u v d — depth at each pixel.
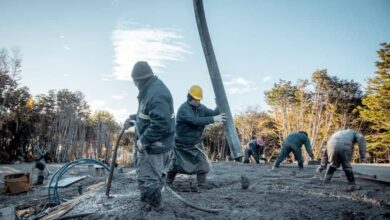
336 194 5.48
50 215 4.63
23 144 45.06
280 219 3.97
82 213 4.21
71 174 14.99
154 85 3.88
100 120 57.44
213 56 6.02
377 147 38.75
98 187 6.90
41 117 48.00
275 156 50.50
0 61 42.41
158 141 3.87
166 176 6.10
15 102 43.38
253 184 6.59
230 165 13.09
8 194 10.25
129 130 4.60
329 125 44.44
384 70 36.22
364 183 6.96
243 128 53.41
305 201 4.86
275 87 51.97
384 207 4.64
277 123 51.09
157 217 3.86
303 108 49.44
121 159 41.22
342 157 6.73
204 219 3.89
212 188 6.33
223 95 5.95
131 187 6.16
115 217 3.95
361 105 45.47
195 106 5.82
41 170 13.14
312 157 10.62
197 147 5.92
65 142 49.25
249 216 4.04
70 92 51.50
